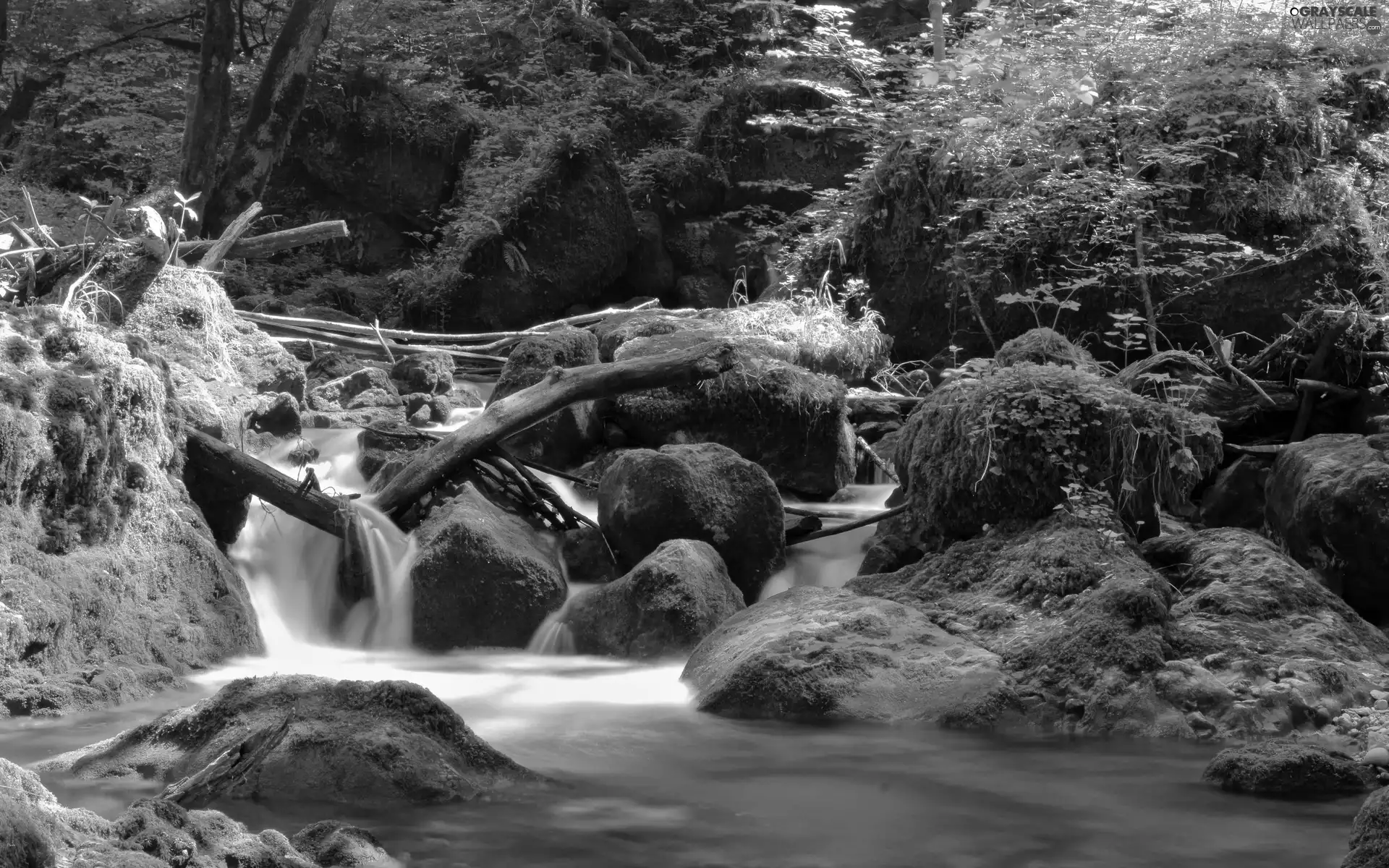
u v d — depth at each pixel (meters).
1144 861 3.86
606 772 4.92
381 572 8.06
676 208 16.77
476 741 4.72
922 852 3.92
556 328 12.69
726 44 21.05
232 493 8.16
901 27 19.69
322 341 12.50
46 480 6.53
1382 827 3.38
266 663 7.34
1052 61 12.12
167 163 18.28
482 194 16.55
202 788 4.22
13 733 5.41
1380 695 5.79
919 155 12.22
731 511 8.30
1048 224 11.23
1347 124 11.24
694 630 7.38
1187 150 10.96
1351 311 9.53
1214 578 6.80
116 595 6.74
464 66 20.64
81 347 7.11
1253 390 9.91
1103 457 7.47
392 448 9.45
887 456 10.16
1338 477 7.26
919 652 6.26
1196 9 12.07
